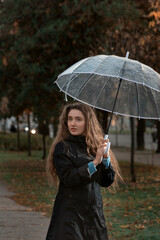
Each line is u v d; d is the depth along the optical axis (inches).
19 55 656.4
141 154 1208.8
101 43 562.6
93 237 142.3
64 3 606.9
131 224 321.7
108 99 171.3
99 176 151.7
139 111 170.4
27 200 479.2
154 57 510.6
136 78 152.5
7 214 361.4
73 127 148.5
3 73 719.1
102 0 609.6
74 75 173.6
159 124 609.3
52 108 670.5
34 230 289.6
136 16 551.5
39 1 636.7
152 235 272.7
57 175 153.7
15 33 651.5
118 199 471.8
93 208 143.7
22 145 1515.7
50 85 625.0
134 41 527.2
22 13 640.4
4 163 1029.8
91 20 590.9
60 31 607.5
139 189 555.2
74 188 142.9
